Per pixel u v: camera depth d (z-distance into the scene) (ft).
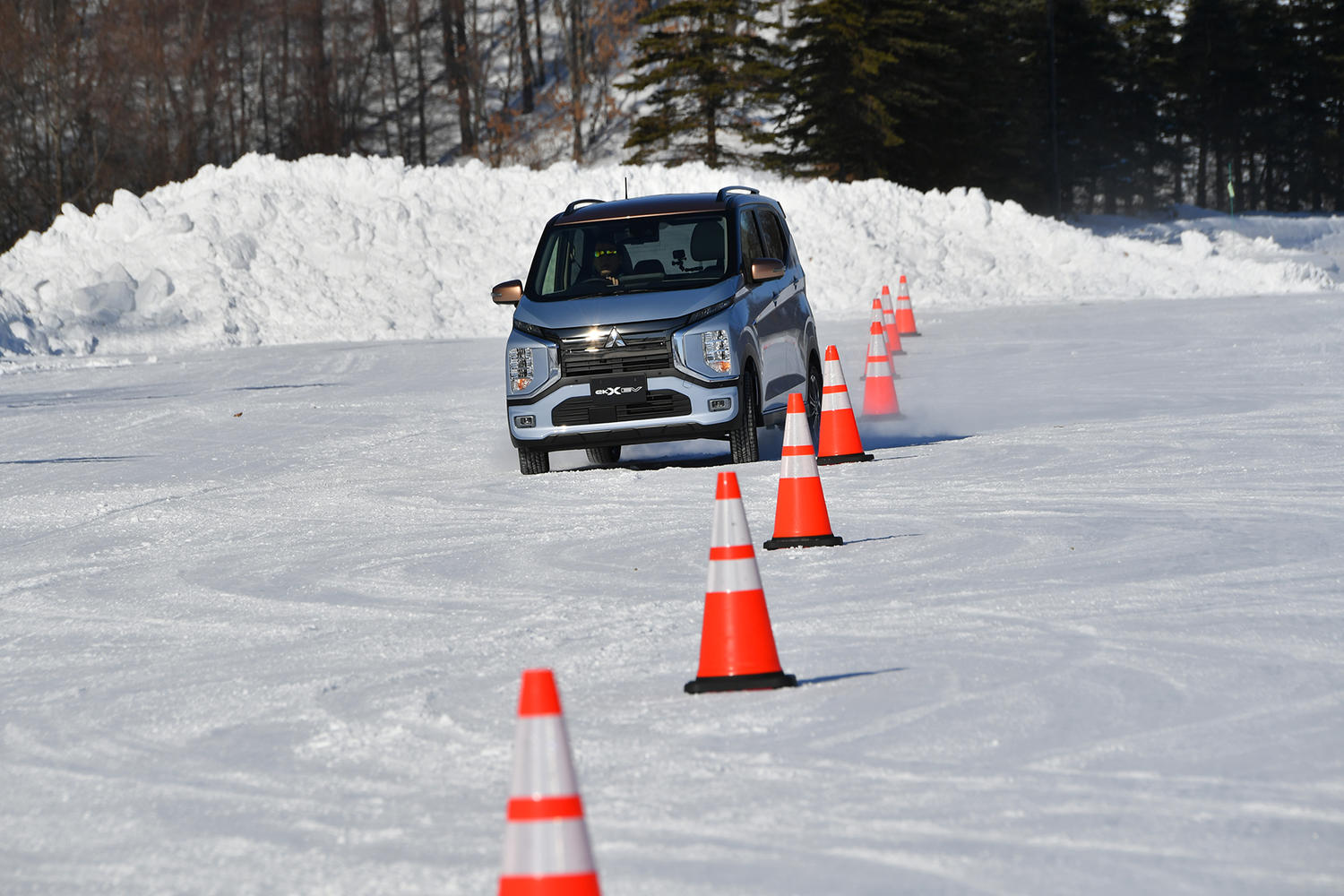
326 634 66.33
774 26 655.76
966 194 364.79
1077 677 51.85
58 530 100.48
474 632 64.64
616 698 52.26
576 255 119.03
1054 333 229.66
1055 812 38.60
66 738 51.78
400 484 115.03
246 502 108.78
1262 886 33.27
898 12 627.05
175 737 51.16
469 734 49.03
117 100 625.41
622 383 111.65
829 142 638.12
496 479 115.24
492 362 233.55
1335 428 114.42
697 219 119.44
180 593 77.87
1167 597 63.31
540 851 26.73
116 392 204.64
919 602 65.10
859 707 49.44
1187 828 37.01
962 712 48.26
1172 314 258.37
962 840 36.83
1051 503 89.04
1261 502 85.56
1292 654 53.52
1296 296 293.84
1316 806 38.29
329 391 195.93
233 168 351.87
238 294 313.53
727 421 111.65
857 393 162.40
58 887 37.32
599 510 97.30
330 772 45.75
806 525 79.92
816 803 40.11
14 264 318.04
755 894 33.81
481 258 332.39
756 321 117.19
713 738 46.65
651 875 35.22
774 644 53.42
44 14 615.57
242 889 36.24
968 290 332.80
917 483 99.40
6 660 65.05
